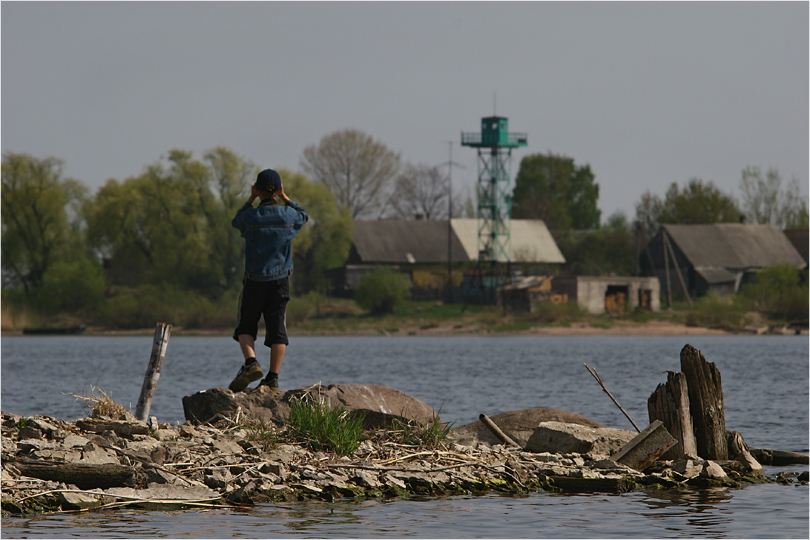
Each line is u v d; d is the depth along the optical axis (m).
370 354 191.12
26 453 37.56
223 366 156.25
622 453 46.50
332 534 32.94
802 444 61.69
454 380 119.62
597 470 44.56
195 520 34.16
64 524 32.97
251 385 78.38
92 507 35.12
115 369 146.12
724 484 44.16
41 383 113.94
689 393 50.25
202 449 40.25
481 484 41.69
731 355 183.75
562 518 36.50
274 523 34.09
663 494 41.78
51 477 36.41
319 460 41.69
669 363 159.75
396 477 41.16
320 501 37.81
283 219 42.72
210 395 45.31
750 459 49.09
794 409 83.94
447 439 48.00
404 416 48.19
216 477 38.09
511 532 34.12
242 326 44.00
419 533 33.53
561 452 47.34
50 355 190.25
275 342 44.59
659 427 47.06
